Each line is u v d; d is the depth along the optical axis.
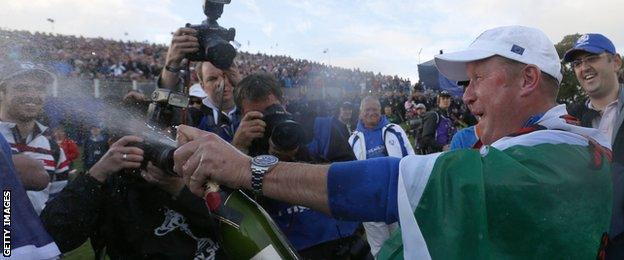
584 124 3.68
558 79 1.44
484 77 1.44
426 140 6.87
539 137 1.28
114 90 11.41
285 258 1.29
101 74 23.88
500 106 1.41
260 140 2.29
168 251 1.98
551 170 1.20
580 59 3.54
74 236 1.85
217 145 1.40
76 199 1.83
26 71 2.43
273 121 2.26
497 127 1.44
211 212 1.34
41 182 2.28
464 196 1.16
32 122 3.06
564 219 1.16
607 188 1.27
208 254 2.04
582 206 1.19
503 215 1.16
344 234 2.53
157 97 1.96
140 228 1.98
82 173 1.90
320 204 1.33
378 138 5.02
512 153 1.25
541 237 1.14
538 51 1.40
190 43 1.96
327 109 19.89
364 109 5.09
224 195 1.35
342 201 1.31
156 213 2.01
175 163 1.44
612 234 1.69
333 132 2.83
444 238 1.16
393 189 1.27
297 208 2.40
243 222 1.30
